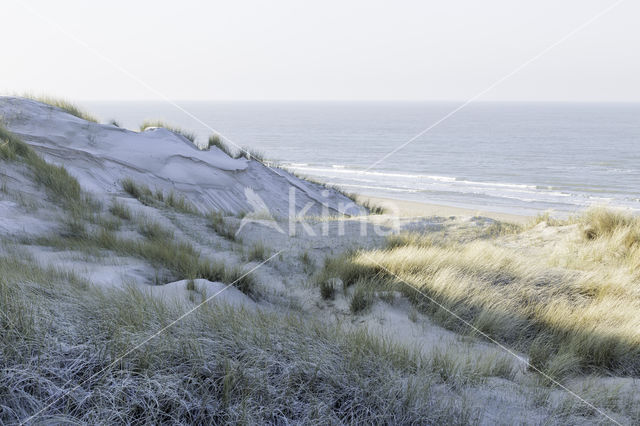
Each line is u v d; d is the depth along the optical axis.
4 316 3.21
